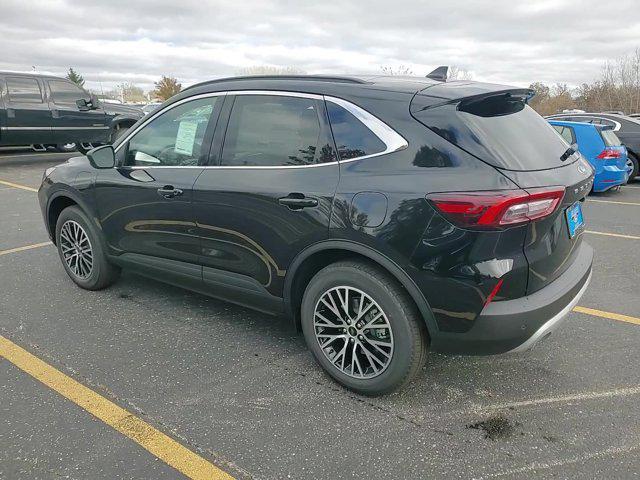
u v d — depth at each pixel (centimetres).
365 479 227
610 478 227
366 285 268
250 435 255
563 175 262
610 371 317
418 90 272
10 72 1103
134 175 368
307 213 278
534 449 247
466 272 239
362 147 271
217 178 320
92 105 1227
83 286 435
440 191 240
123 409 273
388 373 273
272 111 307
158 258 370
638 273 506
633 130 1153
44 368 311
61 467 230
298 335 362
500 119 270
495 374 313
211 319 385
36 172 1090
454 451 245
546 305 251
